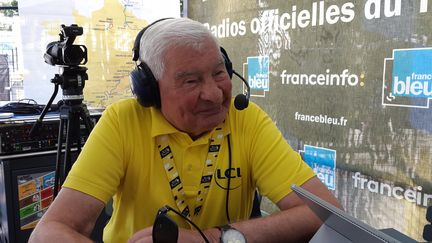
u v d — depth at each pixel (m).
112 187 0.98
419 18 1.58
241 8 2.43
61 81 1.85
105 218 1.48
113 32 2.77
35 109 2.30
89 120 1.95
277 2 2.19
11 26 2.52
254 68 2.40
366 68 1.80
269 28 2.26
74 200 0.92
